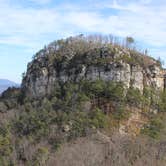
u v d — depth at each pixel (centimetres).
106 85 16525
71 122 15450
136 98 16312
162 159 13212
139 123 15812
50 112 16400
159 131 15438
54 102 16988
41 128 15600
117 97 16150
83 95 16575
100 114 15688
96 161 13050
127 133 15212
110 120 15550
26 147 14512
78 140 14538
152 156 13350
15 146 14712
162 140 14650
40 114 16475
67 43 19838
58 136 14925
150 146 14025
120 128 15362
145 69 17212
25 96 18938
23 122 16262
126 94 16338
